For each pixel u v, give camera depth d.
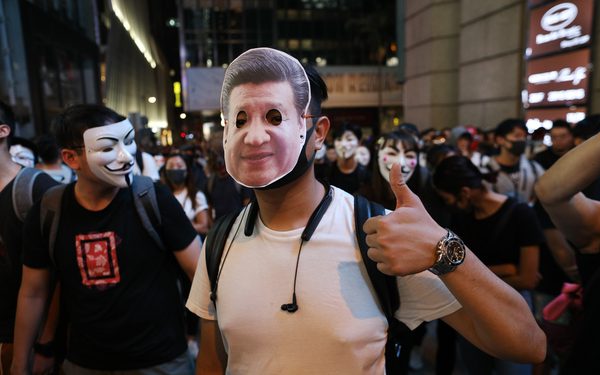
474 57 11.51
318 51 33.94
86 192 1.73
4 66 9.20
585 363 1.21
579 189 1.18
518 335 0.82
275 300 0.96
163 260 1.84
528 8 9.04
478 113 11.45
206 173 5.91
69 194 1.76
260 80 0.90
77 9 14.35
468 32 11.73
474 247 2.33
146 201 1.76
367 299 0.95
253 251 1.03
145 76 32.84
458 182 2.21
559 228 1.34
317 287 0.94
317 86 1.00
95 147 1.64
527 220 2.16
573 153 1.18
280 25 33.28
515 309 0.83
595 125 3.22
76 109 1.68
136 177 1.82
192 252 1.88
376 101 34.19
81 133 1.64
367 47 34.53
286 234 1.00
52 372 1.94
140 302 1.74
